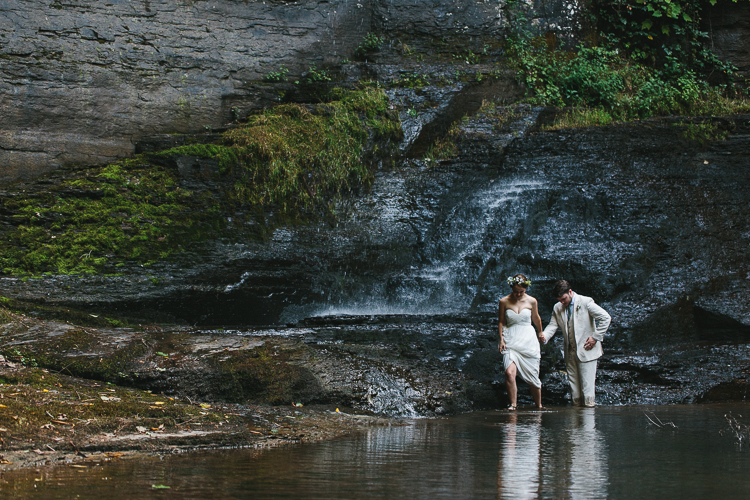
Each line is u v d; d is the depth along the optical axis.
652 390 8.98
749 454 4.37
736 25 18.08
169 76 13.82
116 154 13.14
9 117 12.16
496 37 16.92
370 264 12.47
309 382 6.89
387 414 6.84
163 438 4.51
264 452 4.37
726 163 14.50
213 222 11.55
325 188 13.12
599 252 12.11
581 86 17.00
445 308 11.80
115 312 9.73
